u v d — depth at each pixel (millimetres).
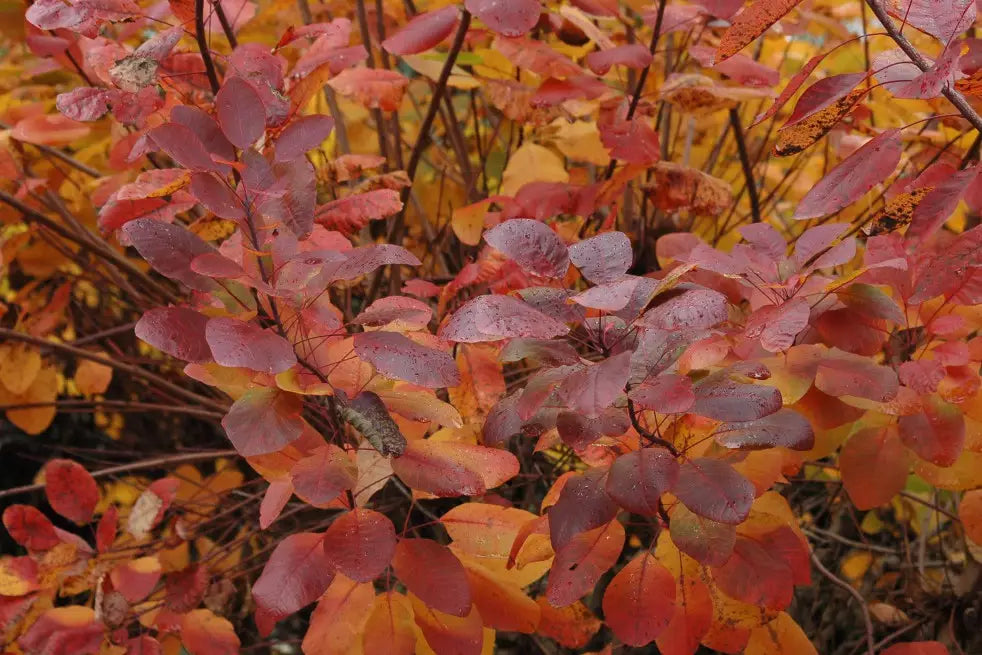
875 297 1235
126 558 1363
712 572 1192
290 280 1156
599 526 1153
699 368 1179
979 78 1080
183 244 1143
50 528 1328
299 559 1173
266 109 1249
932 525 1687
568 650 1631
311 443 1196
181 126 1139
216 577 1506
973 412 1229
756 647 1245
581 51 1602
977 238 1120
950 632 1446
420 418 1179
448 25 1349
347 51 1358
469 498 1558
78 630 1304
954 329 1235
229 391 1207
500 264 1343
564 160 1686
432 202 1841
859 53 1848
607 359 1084
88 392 1660
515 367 1581
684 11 1456
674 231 1648
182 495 1700
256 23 1640
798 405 1250
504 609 1230
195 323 1133
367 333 1148
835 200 1135
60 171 1599
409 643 1206
